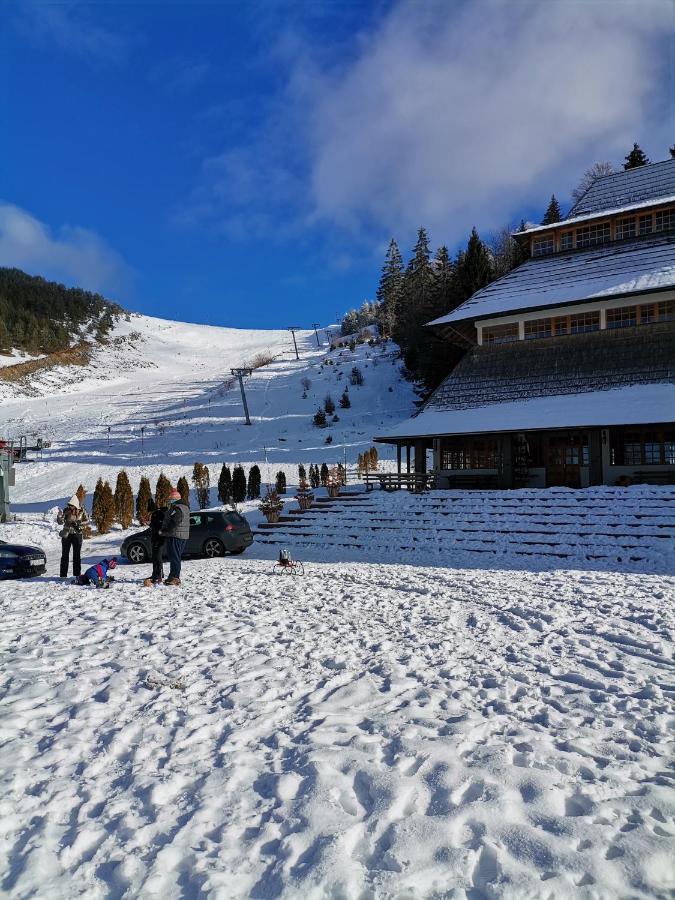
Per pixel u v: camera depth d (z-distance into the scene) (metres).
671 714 4.89
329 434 48.66
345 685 5.50
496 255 65.25
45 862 2.90
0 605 9.46
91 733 4.42
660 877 2.80
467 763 3.87
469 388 29.06
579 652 6.74
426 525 20.03
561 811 3.36
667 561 14.25
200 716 4.72
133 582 12.01
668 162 34.94
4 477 28.73
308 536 21.30
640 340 25.91
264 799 3.48
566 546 16.44
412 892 2.69
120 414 69.12
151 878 2.78
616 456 25.08
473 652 6.70
